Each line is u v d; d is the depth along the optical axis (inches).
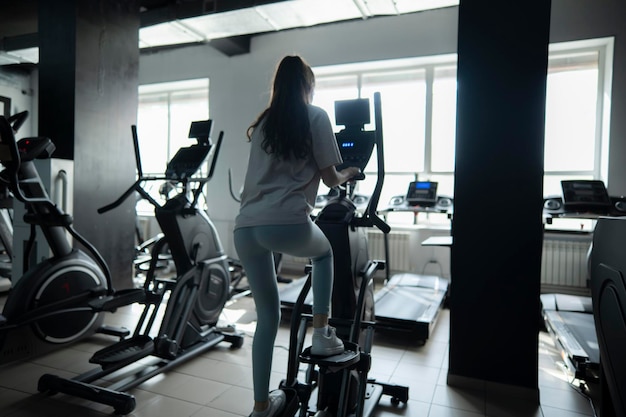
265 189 60.2
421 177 235.1
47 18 159.9
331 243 80.4
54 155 159.5
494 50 95.9
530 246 93.8
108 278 121.1
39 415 84.0
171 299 110.2
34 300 110.8
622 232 59.7
